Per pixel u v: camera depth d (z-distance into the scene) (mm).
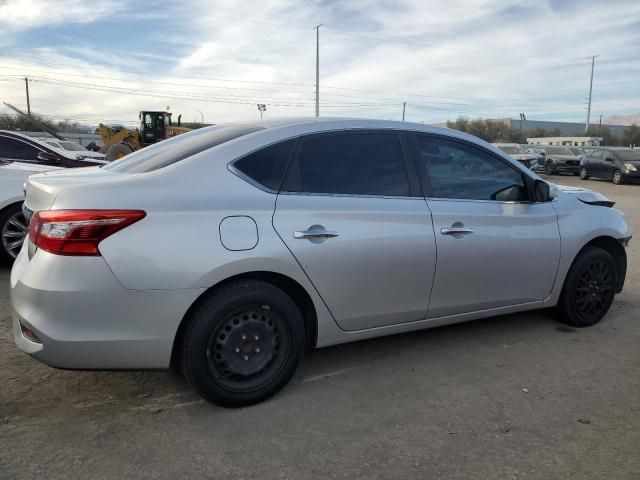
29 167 5973
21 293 2828
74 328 2742
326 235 3238
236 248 2971
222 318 3008
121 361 2848
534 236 4129
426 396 3367
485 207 3910
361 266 3369
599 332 4539
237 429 2947
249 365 3139
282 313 3188
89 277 2723
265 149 3252
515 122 95062
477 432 2965
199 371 2988
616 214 4770
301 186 3279
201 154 3141
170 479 2518
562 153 29625
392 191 3572
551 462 2703
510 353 4059
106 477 2516
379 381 3561
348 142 3514
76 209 2734
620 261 4832
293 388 3438
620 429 3018
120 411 3109
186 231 2877
